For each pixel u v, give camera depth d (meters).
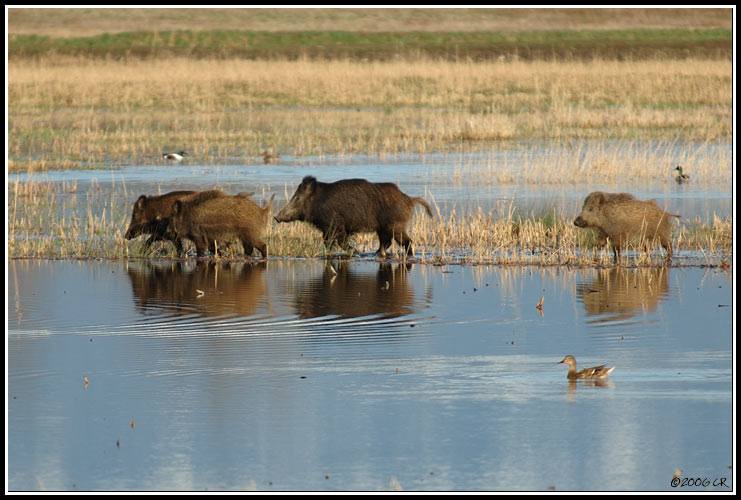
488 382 46.53
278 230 85.62
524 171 115.69
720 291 65.44
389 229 76.94
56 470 36.91
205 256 78.75
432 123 156.25
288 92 191.62
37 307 62.03
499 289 66.81
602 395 44.53
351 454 38.28
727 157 124.75
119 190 105.50
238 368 48.91
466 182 110.06
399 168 120.12
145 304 62.84
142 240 82.50
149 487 35.66
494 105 174.62
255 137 145.88
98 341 53.91
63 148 135.12
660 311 60.19
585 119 155.38
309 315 59.94
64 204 98.44
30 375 47.81
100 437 40.00
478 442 39.31
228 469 37.03
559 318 58.69
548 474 36.59
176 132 150.62
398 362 49.78
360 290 66.62
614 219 73.31
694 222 88.06
